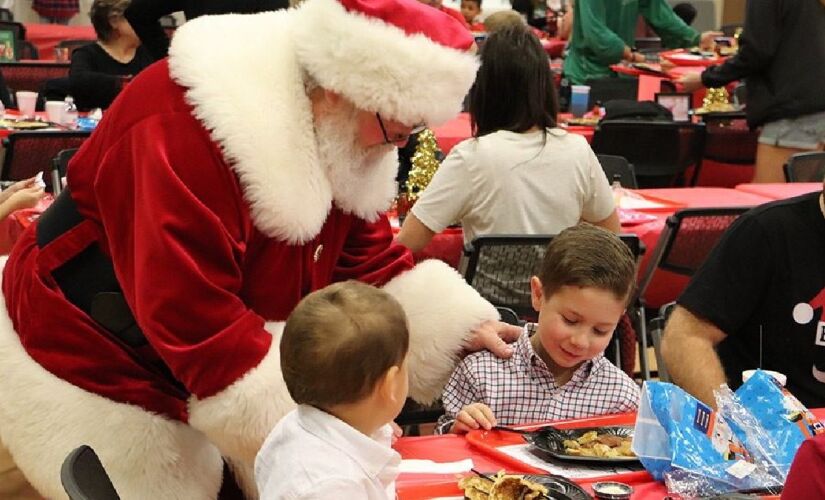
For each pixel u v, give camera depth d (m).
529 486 1.69
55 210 2.04
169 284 1.79
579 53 8.42
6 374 2.00
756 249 2.50
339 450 1.60
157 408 1.97
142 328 1.84
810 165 5.13
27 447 1.98
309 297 1.68
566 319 2.14
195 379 1.83
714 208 3.74
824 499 1.38
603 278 2.10
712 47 9.07
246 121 1.84
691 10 10.73
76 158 1.97
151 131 1.85
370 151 2.02
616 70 8.21
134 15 4.72
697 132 5.98
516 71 3.32
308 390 1.63
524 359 2.28
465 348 2.29
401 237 3.40
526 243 3.27
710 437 1.87
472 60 1.96
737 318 2.52
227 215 1.86
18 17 11.10
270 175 1.85
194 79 1.86
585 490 1.77
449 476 1.87
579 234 2.17
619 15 8.68
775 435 1.94
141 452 1.94
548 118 3.38
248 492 2.09
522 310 3.36
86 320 1.98
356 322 1.61
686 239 3.78
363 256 2.25
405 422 2.50
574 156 3.38
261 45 1.92
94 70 6.46
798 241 2.49
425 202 3.38
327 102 1.93
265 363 1.84
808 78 5.87
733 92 8.27
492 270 3.30
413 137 4.10
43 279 1.99
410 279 2.28
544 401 2.27
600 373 2.30
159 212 1.81
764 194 4.68
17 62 7.44
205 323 1.82
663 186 6.04
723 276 2.51
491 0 12.22
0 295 2.14
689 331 2.51
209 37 1.92
